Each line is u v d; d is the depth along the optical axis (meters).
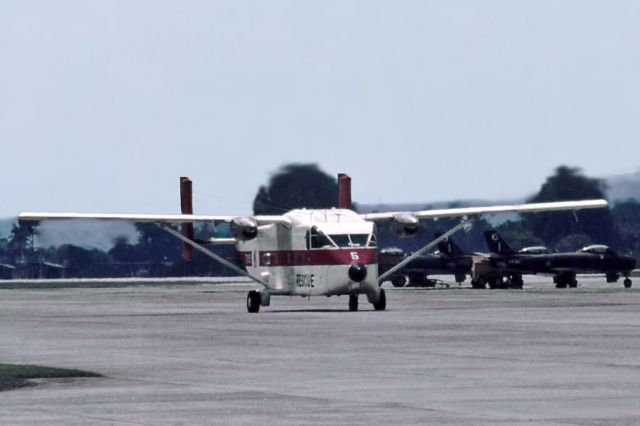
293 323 193.00
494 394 100.88
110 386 108.56
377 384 108.06
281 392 103.38
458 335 161.25
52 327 193.62
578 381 108.62
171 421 88.12
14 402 98.62
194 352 141.00
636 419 87.44
